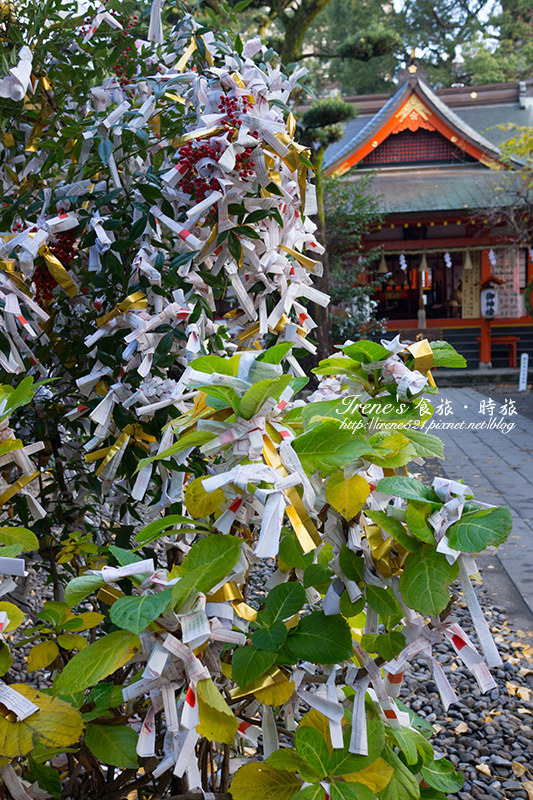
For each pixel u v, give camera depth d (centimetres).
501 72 2812
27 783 95
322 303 168
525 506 508
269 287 160
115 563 167
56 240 161
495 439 795
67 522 179
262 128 138
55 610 108
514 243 1509
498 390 1323
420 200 1498
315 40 2911
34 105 183
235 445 79
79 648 105
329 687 91
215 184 141
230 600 84
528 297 1430
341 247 1414
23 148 191
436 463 675
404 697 256
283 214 166
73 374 167
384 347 97
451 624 87
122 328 148
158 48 175
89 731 91
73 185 158
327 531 93
